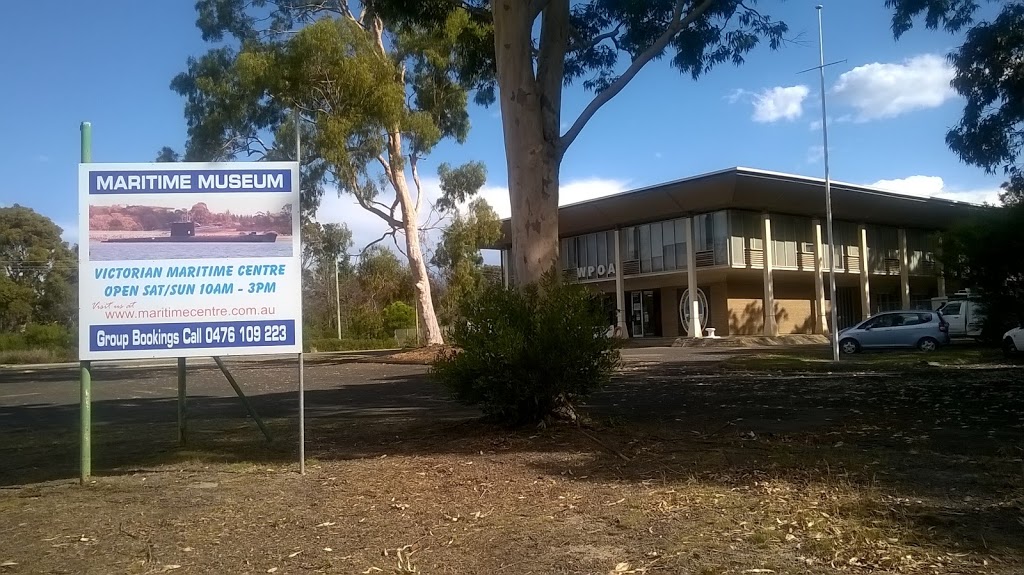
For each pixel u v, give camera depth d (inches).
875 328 1160.2
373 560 205.2
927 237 2094.0
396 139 1299.2
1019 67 644.1
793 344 1579.7
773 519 230.5
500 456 340.5
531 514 246.5
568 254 2004.2
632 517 238.5
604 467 313.9
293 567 201.0
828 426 419.2
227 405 642.8
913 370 788.0
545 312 392.5
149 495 287.1
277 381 930.7
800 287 1916.8
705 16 524.1
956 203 1926.7
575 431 388.2
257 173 317.1
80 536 232.4
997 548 200.5
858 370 815.1
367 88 1105.4
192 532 235.5
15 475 338.0
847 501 249.3
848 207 1758.1
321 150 1123.3
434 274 2108.8
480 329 395.9
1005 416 444.5
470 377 397.4
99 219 306.5
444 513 250.7
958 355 958.4
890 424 421.1
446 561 202.8
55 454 394.0
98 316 305.7
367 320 2363.4
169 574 197.0
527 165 423.8
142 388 880.3
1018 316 958.4
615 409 509.0
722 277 1766.7
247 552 214.5
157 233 309.4
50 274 2711.6
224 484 304.8
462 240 1585.9
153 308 308.0
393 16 531.5
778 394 593.3
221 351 311.1
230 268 313.0
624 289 1942.7
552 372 386.9
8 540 229.6
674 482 283.4
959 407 488.1
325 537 227.3
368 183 1353.3
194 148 1256.2
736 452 342.3
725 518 233.8
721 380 737.6
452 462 331.9
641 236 1820.9
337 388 795.4
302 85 1094.4
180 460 361.1
